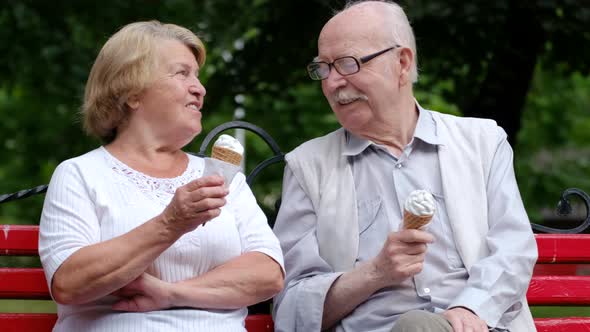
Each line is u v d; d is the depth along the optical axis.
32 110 12.23
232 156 3.10
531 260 3.56
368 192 3.70
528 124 12.18
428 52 7.93
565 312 7.75
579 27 7.51
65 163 3.40
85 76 9.63
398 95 3.74
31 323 3.70
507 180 3.71
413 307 3.55
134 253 3.10
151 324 3.22
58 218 3.27
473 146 3.73
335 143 3.81
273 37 8.17
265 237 3.51
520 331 3.59
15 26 9.44
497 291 3.44
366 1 3.86
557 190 10.67
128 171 3.41
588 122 12.59
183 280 3.33
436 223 3.63
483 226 3.63
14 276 3.72
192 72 3.52
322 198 3.70
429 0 7.43
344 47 3.69
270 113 10.49
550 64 8.52
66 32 9.66
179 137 3.50
